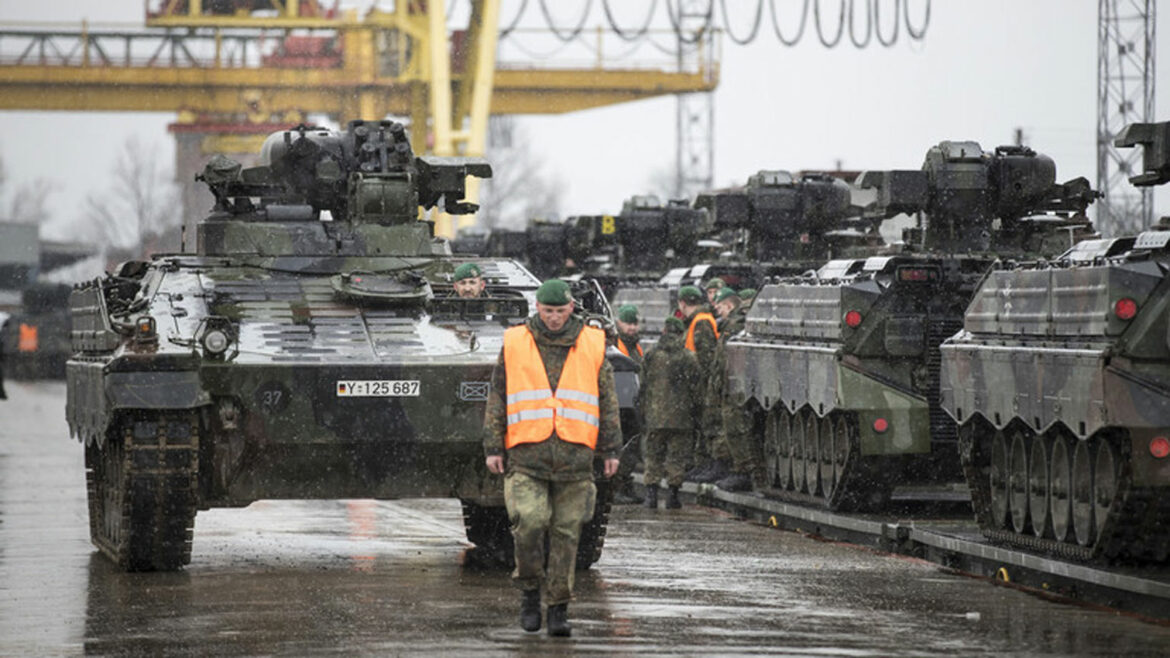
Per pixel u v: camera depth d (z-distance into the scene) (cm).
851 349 5712
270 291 5112
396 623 3903
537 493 3700
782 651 3516
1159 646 3600
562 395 3712
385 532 6050
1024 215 7025
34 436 11450
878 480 5875
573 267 11325
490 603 4234
